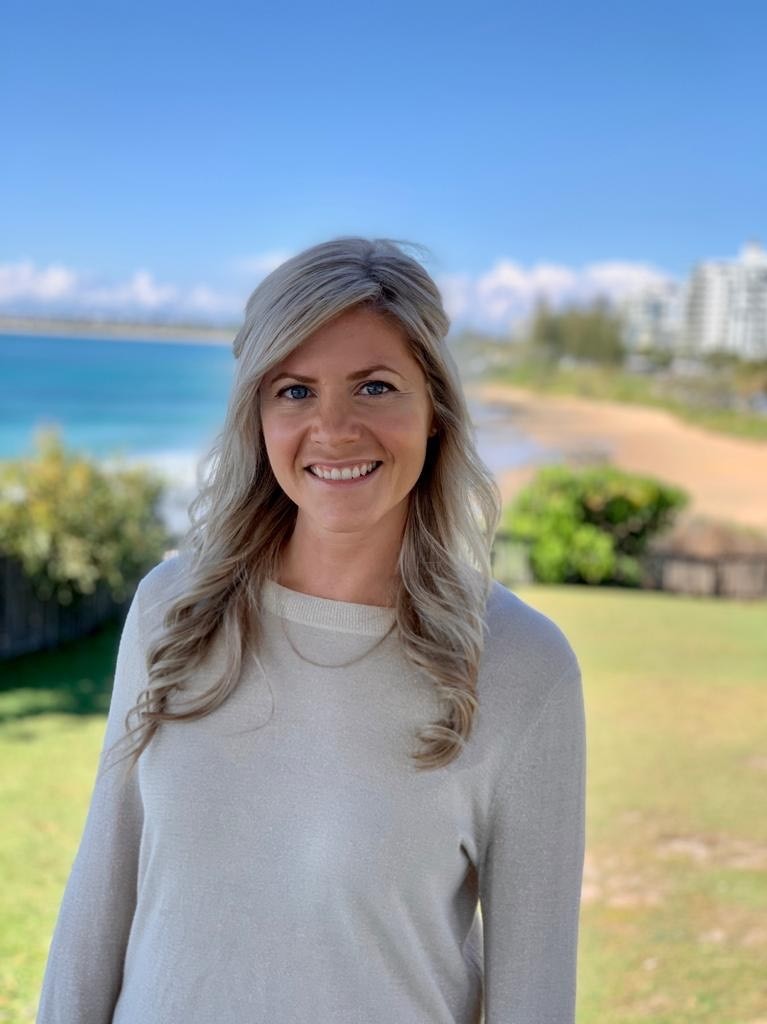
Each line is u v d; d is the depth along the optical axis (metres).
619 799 6.11
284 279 1.38
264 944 1.38
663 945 4.34
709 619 11.62
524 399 48.84
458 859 1.41
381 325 1.38
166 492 10.16
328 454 1.37
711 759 6.86
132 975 1.46
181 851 1.42
